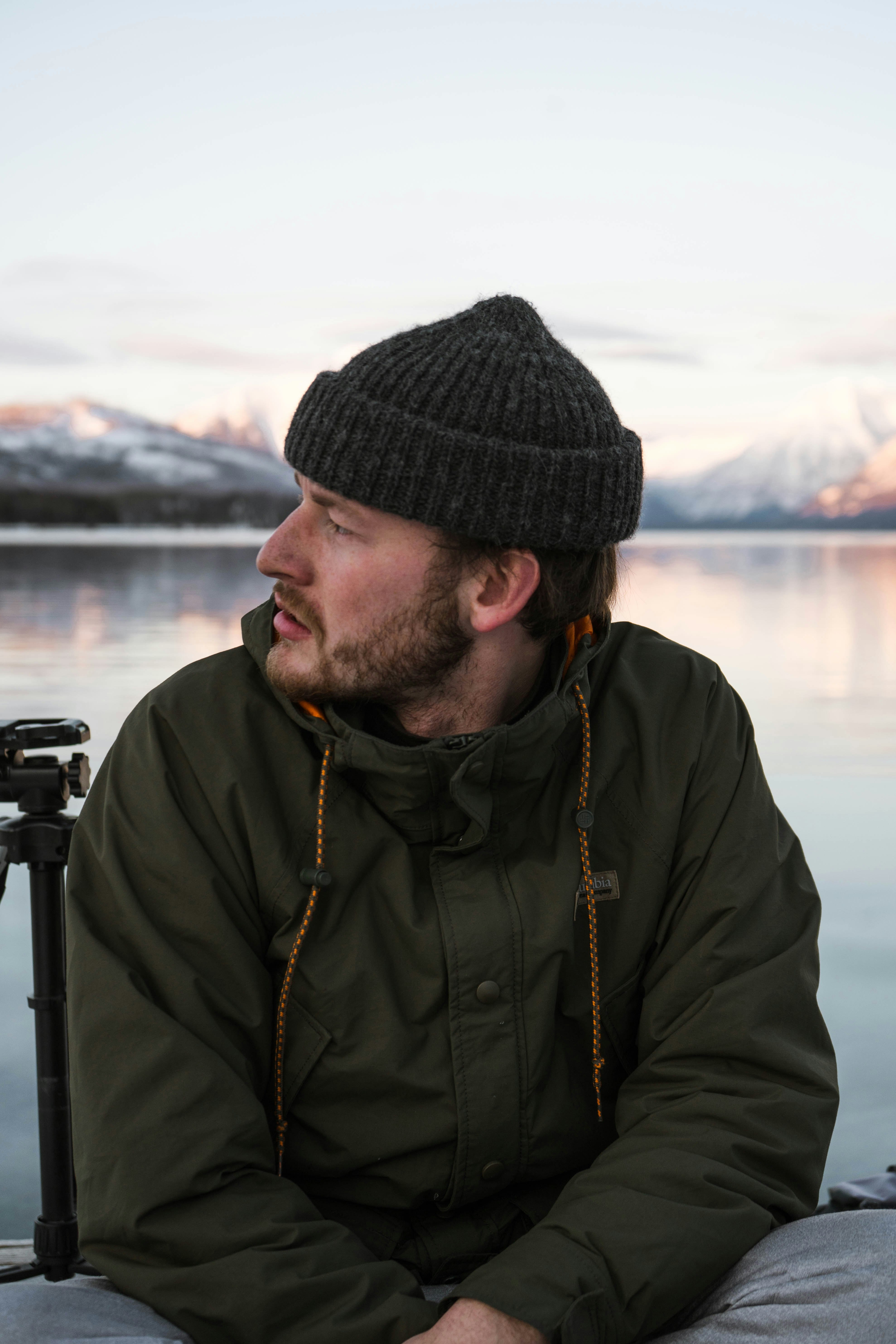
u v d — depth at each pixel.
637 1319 0.95
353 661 1.10
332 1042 1.08
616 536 1.15
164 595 16.20
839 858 4.24
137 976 1.04
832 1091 1.10
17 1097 2.36
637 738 1.21
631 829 1.18
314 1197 1.12
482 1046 1.07
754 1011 1.11
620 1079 1.20
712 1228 0.99
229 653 1.20
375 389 1.08
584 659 1.16
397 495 1.06
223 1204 0.98
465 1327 0.92
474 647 1.13
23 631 11.64
